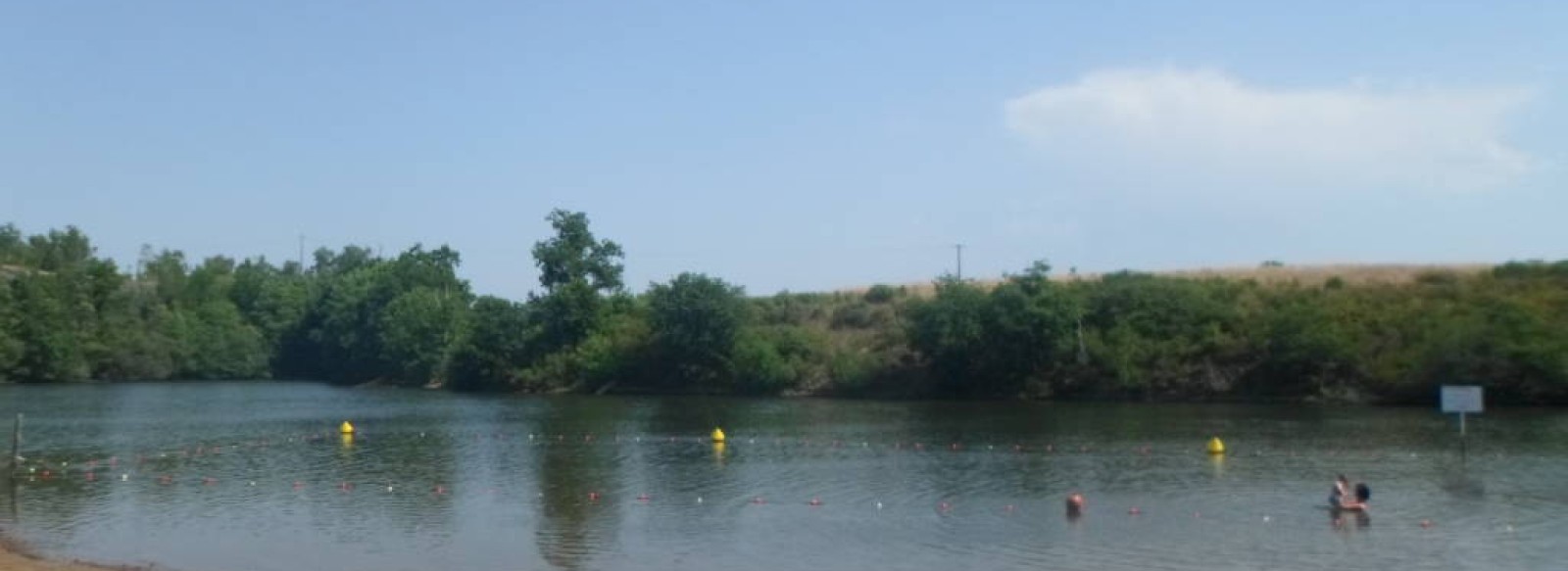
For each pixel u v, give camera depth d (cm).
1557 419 8300
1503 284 11025
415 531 4503
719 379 13688
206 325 19475
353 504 5122
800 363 13238
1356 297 11400
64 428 9044
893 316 14262
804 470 6116
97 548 4203
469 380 15700
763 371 13200
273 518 4791
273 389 15912
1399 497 4994
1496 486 5244
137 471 6288
